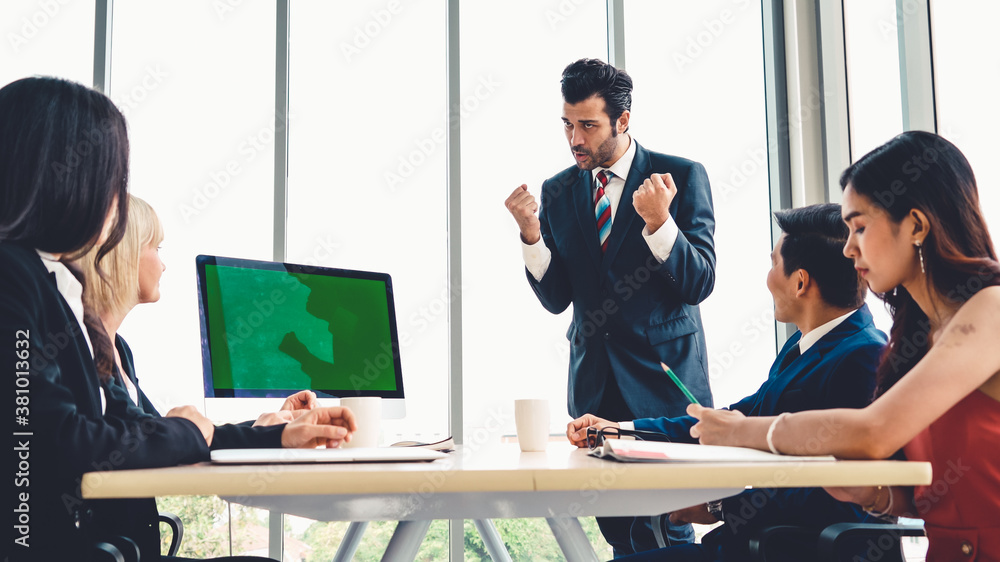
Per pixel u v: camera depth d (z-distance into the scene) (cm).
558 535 177
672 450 104
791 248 153
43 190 105
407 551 159
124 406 120
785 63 327
